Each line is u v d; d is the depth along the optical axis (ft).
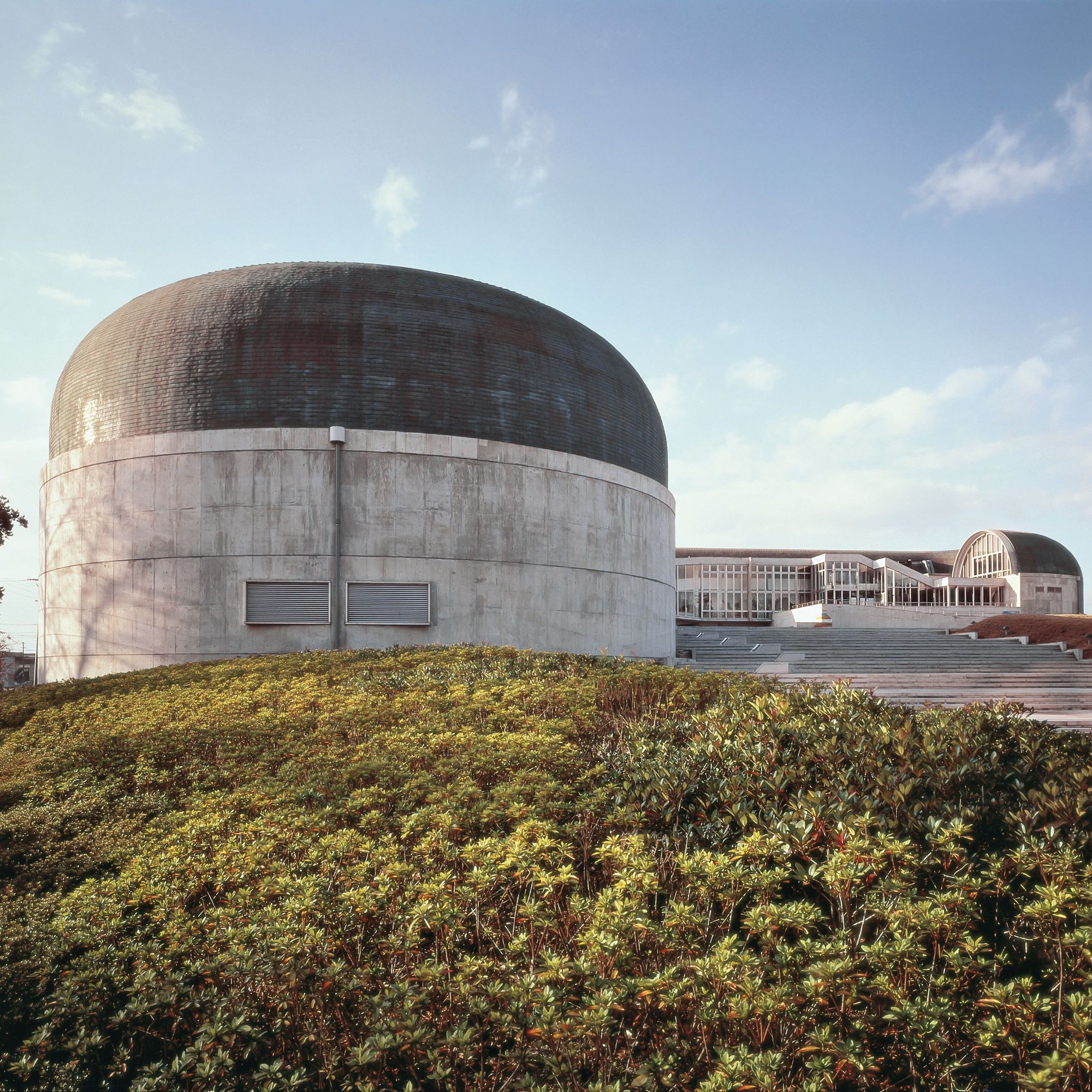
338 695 36.37
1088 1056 9.12
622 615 73.82
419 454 62.69
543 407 69.62
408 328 65.05
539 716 30.94
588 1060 10.84
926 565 195.83
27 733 34.83
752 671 69.41
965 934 11.29
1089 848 13.34
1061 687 60.80
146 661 60.70
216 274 69.97
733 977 10.61
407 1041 10.23
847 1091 10.44
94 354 68.69
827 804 15.69
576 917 13.53
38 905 15.12
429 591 62.13
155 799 22.34
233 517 60.59
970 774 17.13
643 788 18.89
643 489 78.33
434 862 15.49
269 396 62.18
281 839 17.34
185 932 13.25
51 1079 10.85
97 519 63.77
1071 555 178.40
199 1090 10.58
